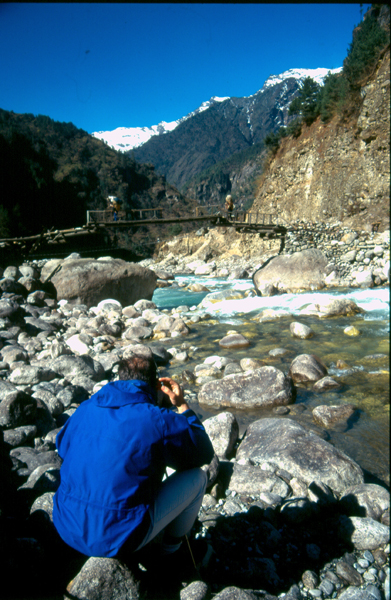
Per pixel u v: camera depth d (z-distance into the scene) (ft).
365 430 14.88
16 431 13.37
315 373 20.72
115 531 6.09
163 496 6.97
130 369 7.38
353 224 82.64
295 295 47.19
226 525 9.27
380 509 9.61
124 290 48.32
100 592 6.18
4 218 226.58
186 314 40.68
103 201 408.87
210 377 22.07
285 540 8.87
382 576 7.72
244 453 12.92
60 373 21.36
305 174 103.60
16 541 6.92
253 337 30.40
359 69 85.40
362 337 28.14
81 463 6.39
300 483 10.68
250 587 7.54
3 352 24.93
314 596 7.28
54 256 142.82
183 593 6.99
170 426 6.65
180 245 137.90
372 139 82.43
